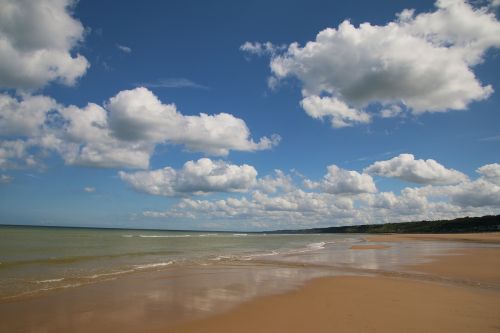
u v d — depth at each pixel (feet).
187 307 37.81
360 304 39.06
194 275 61.16
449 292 45.98
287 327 30.99
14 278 54.90
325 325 31.50
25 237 178.09
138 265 74.64
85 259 82.84
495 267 73.61
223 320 33.06
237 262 83.82
